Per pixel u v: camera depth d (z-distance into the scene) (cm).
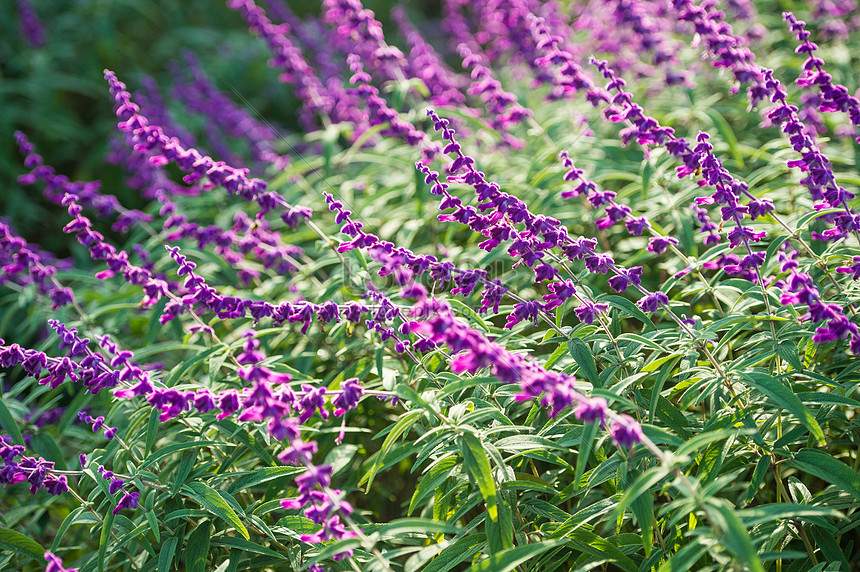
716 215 394
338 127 508
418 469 376
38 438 359
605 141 457
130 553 325
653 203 393
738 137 502
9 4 987
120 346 452
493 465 276
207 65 965
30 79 912
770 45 587
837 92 291
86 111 988
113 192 830
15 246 382
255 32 520
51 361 283
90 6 1020
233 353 366
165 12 1119
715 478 251
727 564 225
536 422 308
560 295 265
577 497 322
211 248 496
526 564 273
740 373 253
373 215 477
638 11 455
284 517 292
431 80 532
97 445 394
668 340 278
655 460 268
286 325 401
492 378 243
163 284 321
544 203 395
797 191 393
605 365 318
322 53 621
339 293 402
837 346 300
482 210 289
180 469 292
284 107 949
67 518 290
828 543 264
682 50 546
